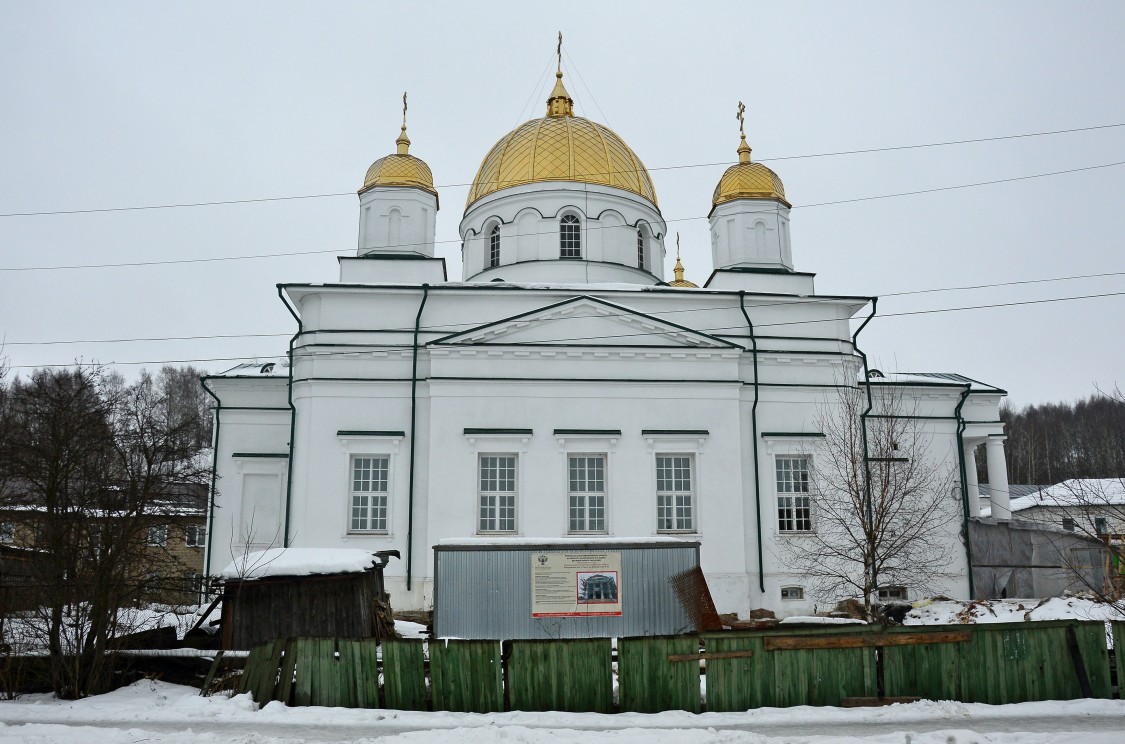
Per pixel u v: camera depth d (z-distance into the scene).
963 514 34.66
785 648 16.94
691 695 16.61
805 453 31.83
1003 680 17.22
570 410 30.73
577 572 22.34
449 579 22.09
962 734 13.55
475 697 16.53
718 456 30.89
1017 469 77.56
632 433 30.80
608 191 37.91
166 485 20.53
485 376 30.67
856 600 30.58
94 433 20.02
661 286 34.78
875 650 17.09
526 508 29.89
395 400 30.94
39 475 19.09
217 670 18.59
